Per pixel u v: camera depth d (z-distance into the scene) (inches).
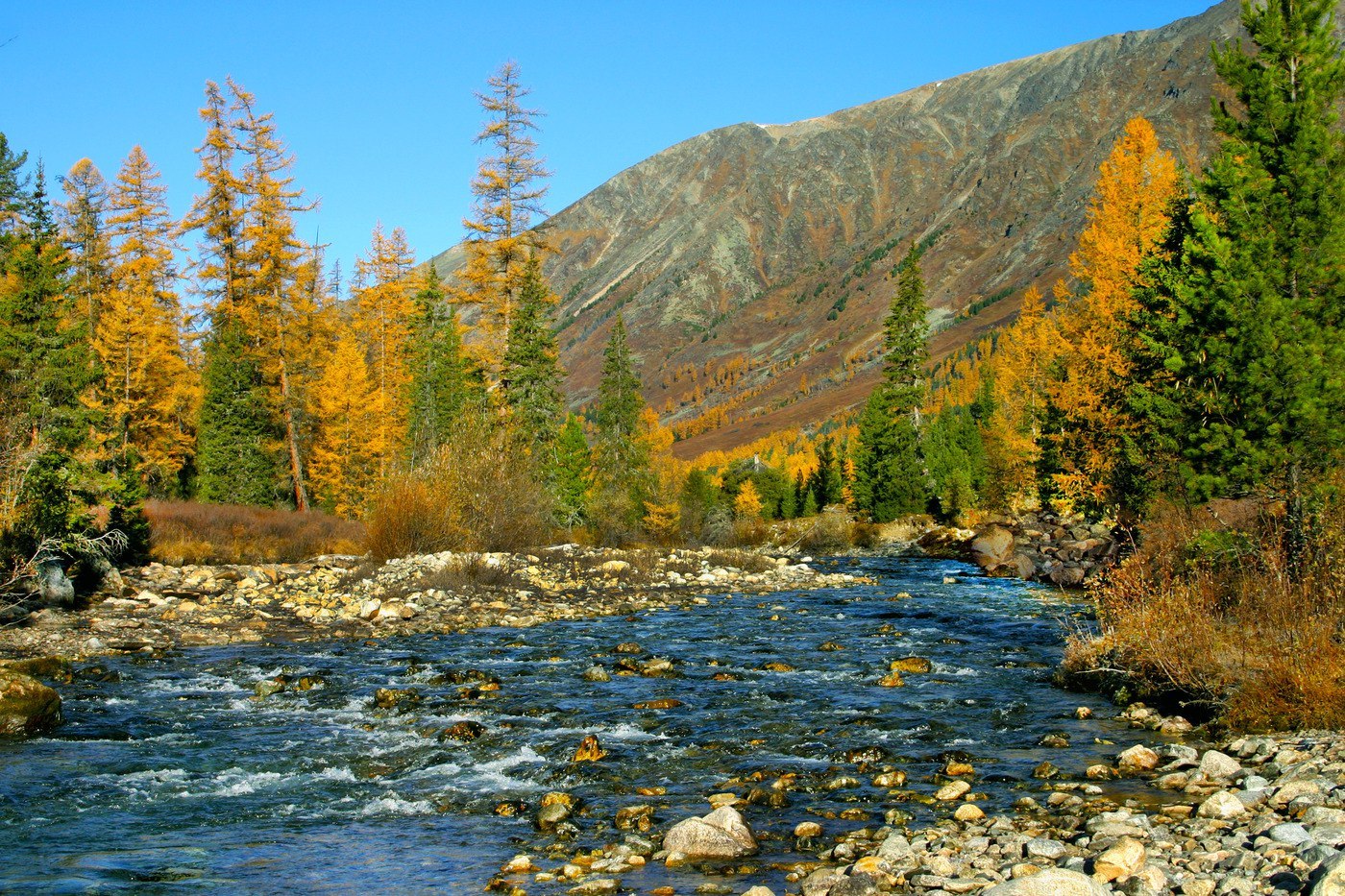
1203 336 611.2
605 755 365.7
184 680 513.3
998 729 402.0
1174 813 274.2
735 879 239.0
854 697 473.1
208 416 1758.1
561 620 782.5
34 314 839.1
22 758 357.1
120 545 855.7
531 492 1252.5
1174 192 1025.5
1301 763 307.6
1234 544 526.9
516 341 1668.3
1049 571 1163.9
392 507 1070.4
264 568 1009.5
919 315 2374.5
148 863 251.9
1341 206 603.2
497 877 242.7
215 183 1697.8
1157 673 447.2
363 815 297.6
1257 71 642.2
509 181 1654.8
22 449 718.5
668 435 2459.4
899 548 1898.4
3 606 655.8
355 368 1956.2
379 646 636.1
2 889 228.5
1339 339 582.2
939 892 215.9
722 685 507.8
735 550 1556.3
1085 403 1010.7
